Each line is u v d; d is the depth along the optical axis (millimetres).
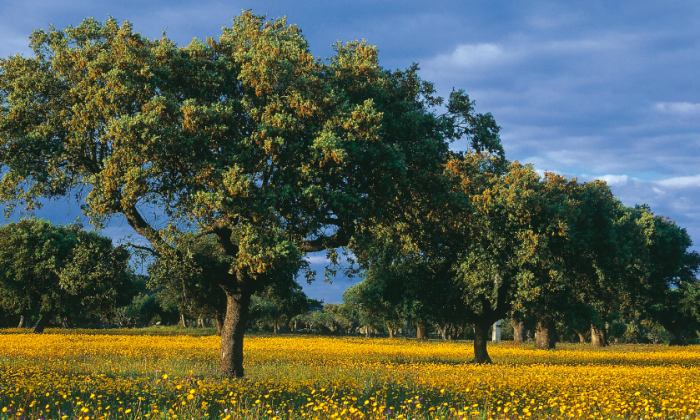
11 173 16781
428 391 12352
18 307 54125
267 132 14078
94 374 14461
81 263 16312
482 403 10703
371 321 69812
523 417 8922
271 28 17656
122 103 15086
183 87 16219
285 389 12328
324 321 107500
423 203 18375
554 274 26156
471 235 23875
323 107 15414
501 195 26219
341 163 14469
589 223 31016
